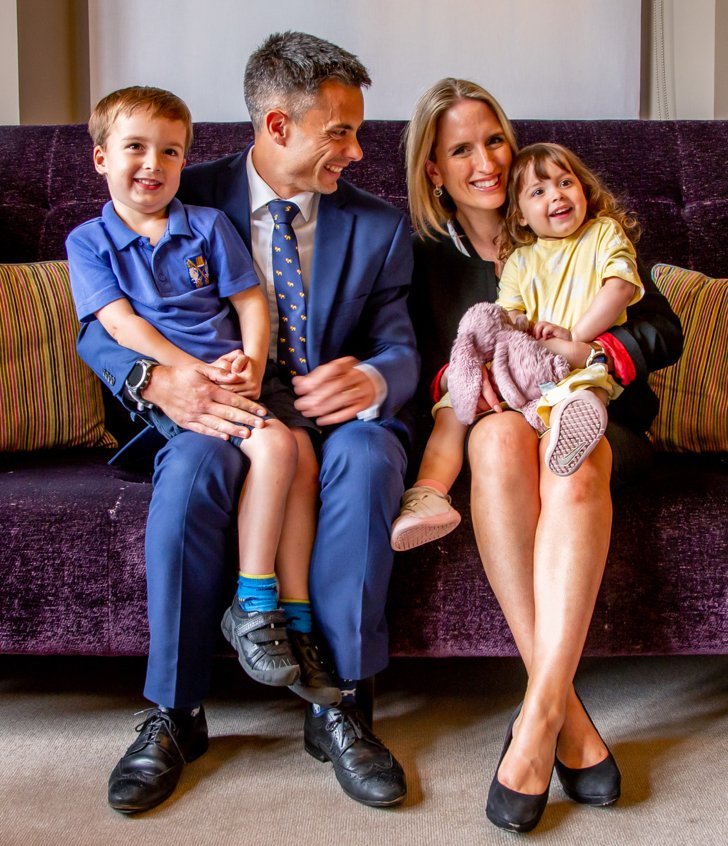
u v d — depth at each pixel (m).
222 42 2.69
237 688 1.84
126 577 1.54
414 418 1.82
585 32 2.68
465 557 1.56
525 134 2.17
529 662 1.45
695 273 2.07
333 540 1.47
